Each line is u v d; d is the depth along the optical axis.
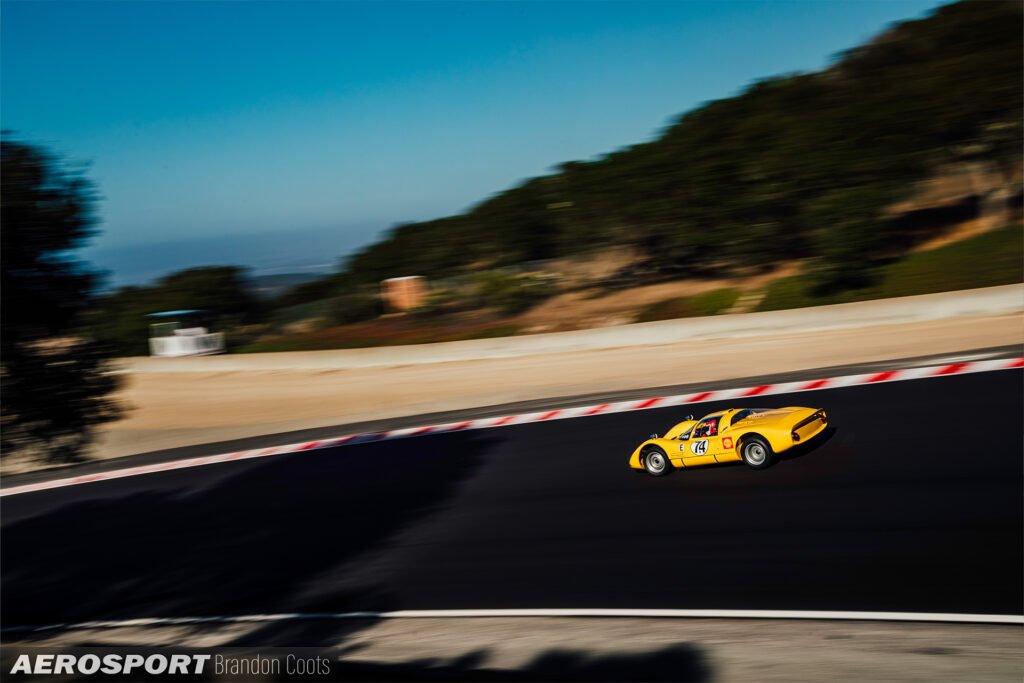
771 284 35.88
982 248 32.03
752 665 7.65
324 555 14.19
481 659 8.82
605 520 13.05
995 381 16.34
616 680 7.75
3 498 21.53
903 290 30.81
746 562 10.60
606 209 42.66
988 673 6.76
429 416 23.61
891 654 7.50
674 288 40.03
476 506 15.01
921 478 12.06
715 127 42.22
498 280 44.66
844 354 22.75
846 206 32.53
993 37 34.75
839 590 9.41
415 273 53.91
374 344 43.97
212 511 17.73
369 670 8.33
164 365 38.72
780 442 13.14
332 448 21.25
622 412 19.80
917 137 33.28
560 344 30.61
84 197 10.90
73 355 11.10
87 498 20.39
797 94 41.31
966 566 9.39
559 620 10.01
